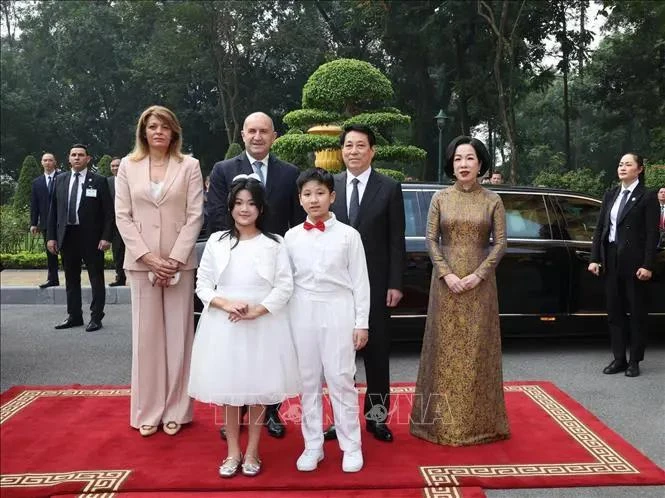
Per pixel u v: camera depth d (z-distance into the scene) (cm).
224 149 2947
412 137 2266
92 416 406
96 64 2912
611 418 406
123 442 360
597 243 522
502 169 2564
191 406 387
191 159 396
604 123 1989
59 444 356
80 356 569
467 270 360
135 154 389
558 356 570
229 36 2312
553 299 560
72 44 2794
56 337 641
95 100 3025
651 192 496
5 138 2845
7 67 2908
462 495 291
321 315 323
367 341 348
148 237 377
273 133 380
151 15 2383
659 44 1608
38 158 3025
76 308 690
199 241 504
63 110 3031
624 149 2609
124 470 319
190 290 389
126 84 2908
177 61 2375
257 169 378
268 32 2419
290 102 2752
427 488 299
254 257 319
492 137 2358
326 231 327
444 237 371
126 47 2839
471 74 1981
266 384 306
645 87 1806
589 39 1836
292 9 2441
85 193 663
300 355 325
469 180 365
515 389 460
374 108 1232
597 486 305
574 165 2897
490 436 358
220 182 379
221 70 2406
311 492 296
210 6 2256
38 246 1216
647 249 490
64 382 491
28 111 2884
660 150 1375
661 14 1502
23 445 354
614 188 520
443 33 1928
